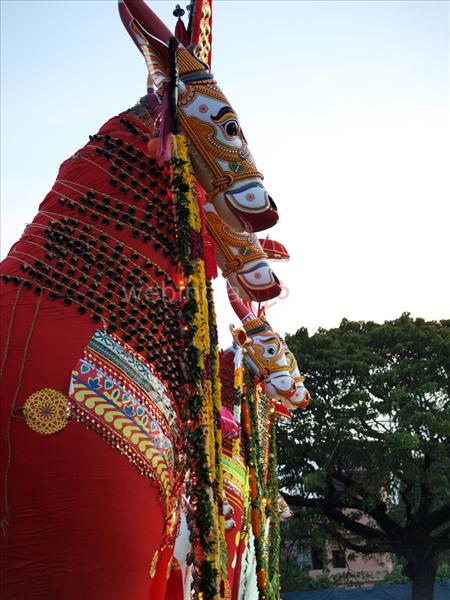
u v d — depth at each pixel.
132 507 2.84
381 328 24.89
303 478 22.92
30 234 3.15
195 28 4.07
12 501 2.69
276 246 6.28
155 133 3.49
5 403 2.75
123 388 2.94
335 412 22.91
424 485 22.88
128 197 3.31
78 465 2.77
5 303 2.94
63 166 3.38
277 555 9.16
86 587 2.71
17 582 2.65
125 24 3.75
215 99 3.73
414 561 22.88
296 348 24.17
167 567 3.15
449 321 26.45
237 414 6.82
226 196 3.72
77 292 3.03
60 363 2.86
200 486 3.36
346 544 23.38
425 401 23.05
